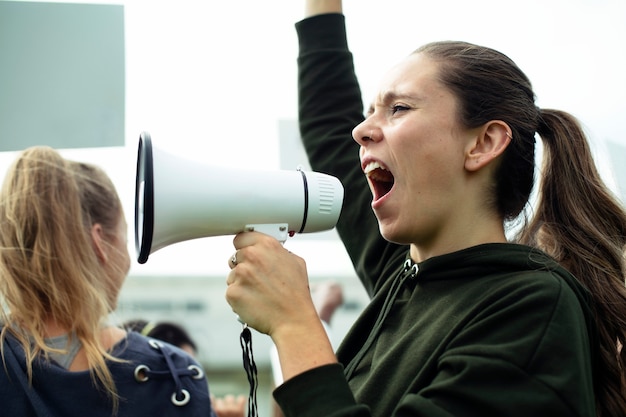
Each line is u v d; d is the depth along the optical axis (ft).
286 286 3.52
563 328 3.15
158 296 11.39
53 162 4.82
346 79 5.41
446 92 3.82
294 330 3.39
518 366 3.04
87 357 4.35
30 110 5.87
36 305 4.42
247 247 3.67
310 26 5.53
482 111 3.81
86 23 6.01
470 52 4.00
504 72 3.99
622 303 4.00
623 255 4.21
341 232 5.04
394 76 4.01
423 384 3.35
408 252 4.56
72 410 4.19
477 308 3.41
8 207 4.60
